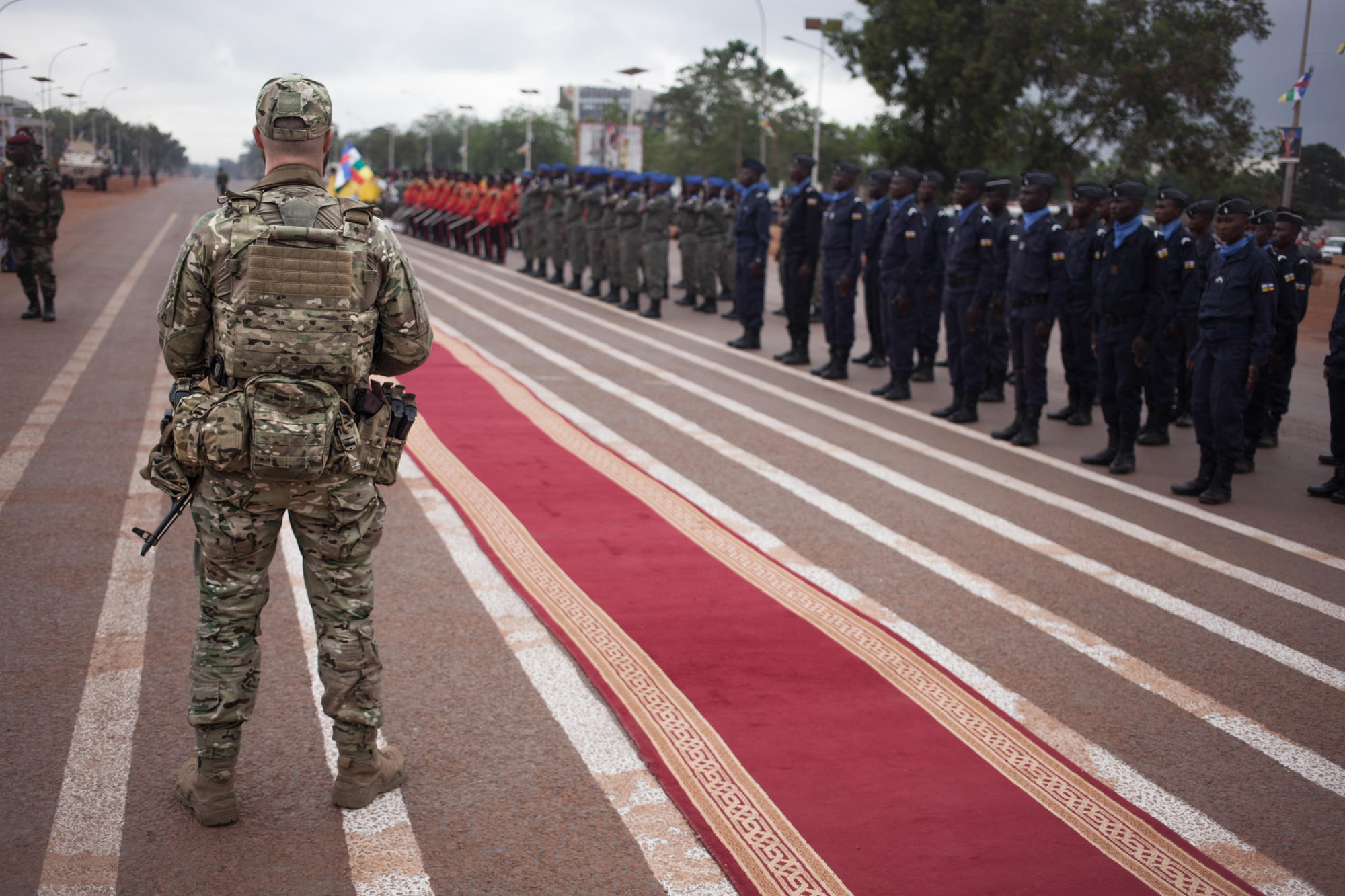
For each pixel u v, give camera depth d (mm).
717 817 3164
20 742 3457
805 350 12188
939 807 3270
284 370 2771
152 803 3158
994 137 30406
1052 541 6137
